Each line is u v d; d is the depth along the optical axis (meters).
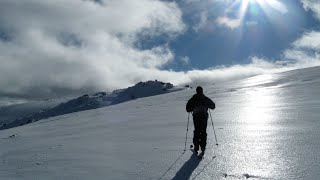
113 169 9.08
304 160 8.27
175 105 32.22
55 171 9.38
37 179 8.71
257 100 25.94
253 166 8.23
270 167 8.02
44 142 16.44
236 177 7.58
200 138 9.79
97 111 45.41
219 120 17.00
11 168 10.47
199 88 10.34
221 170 8.17
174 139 12.71
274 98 25.70
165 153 10.43
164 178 7.98
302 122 13.64
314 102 20.14
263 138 11.27
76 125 26.05
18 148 15.34
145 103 44.75
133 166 9.22
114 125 21.23
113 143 13.30
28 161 11.37
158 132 15.05
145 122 20.36
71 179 8.45
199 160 9.23
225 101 28.66
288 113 16.72
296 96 24.88
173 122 18.36
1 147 16.80
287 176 7.31
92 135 17.02
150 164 9.27
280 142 10.41
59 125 28.98
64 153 12.14
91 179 8.31
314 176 7.12
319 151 8.91
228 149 10.19
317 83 32.03
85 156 11.15
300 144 9.88
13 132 29.70
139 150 11.30
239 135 12.24
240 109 21.25
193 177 7.86
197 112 9.96
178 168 8.66
